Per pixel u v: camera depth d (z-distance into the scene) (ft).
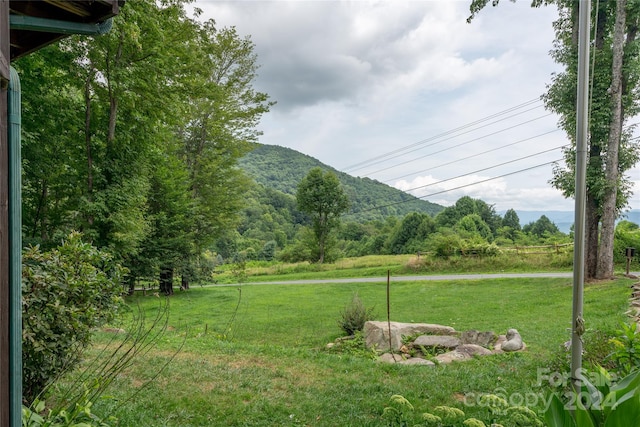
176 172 78.13
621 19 56.49
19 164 7.35
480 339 36.65
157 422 15.75
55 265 15.58
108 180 49.29
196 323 52.54
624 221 100.27
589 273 62.90
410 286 85.20
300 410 18.21
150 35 46.73
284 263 160.97
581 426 7.85
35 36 9.89
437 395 20.38
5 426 6.81
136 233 53.57
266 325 51.70
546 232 185.47
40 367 14.53
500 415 15.01
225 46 81.05
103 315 16.99
